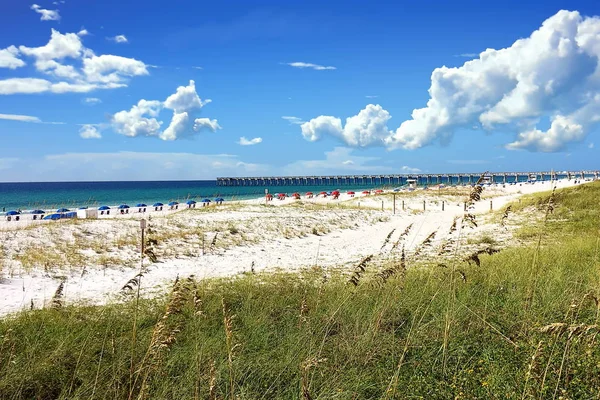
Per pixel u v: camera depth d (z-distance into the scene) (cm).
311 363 476
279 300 883
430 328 666
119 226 2531
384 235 2781
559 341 557
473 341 628
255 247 2292
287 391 520
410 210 4400
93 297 1198
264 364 573
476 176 17012
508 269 1012
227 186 19412
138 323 765
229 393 511
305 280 1197
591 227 1978
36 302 1142
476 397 480
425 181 18700
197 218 3067
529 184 9738
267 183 19538
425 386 510
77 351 618
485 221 2892
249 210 3641
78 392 521
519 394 466
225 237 2494
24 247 1948
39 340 668
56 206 7525
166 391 509
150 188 17988
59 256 1817
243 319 756
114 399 509
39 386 543
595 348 532
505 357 568
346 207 4312
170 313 451
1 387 525
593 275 895
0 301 1163
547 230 2048
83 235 2264
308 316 711
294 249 2248
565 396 436
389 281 855
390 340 632
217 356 580
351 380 533
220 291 931
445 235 2344
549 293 786
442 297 783
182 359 579
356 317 709
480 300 797
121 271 1666
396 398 488
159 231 2488
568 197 3008
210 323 738
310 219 3338
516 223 2475
